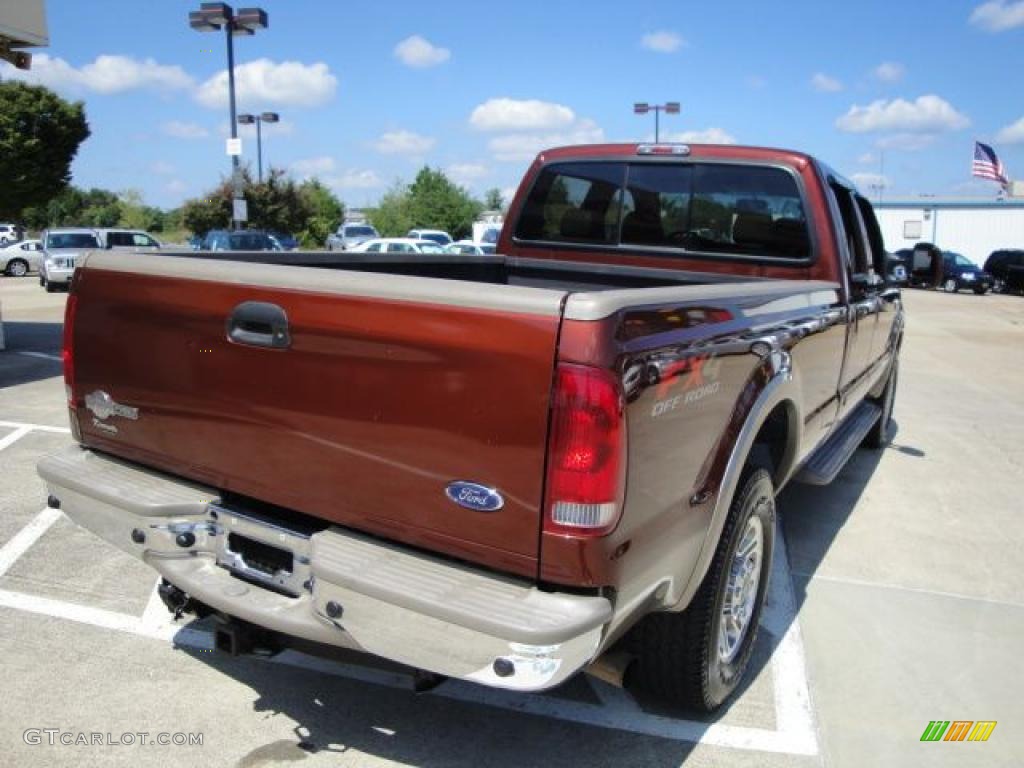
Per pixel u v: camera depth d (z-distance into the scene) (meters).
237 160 22.45
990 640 3.92
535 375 2.16
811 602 4.26
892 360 7.19
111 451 3.10
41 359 10.80
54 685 3.25
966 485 6.47
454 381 2.25
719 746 3.03
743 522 3.06
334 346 2.43
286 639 2.78
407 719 3.13
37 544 4.56
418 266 4.65
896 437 8.09
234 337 2.63
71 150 40.97
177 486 2.92
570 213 5.20
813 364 3.83
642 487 2.30
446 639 2.21
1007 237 41.81
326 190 53.69
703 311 2.67
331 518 2.52
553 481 2.16
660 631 2.93
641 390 2.25
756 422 2.97
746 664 3.43
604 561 2.19
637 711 3.23
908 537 5.27
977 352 15.22
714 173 4.74
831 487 6.33
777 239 4.61
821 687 3.46
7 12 9.50
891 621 4.08
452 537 2.32
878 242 5.91
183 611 3.07
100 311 3.01
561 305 2.14
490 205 88.31
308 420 2.51
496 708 3.22
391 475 2.38
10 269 31.08
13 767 2.77
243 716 3.11
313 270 2.54
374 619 2.31
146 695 3.21
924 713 3.29
